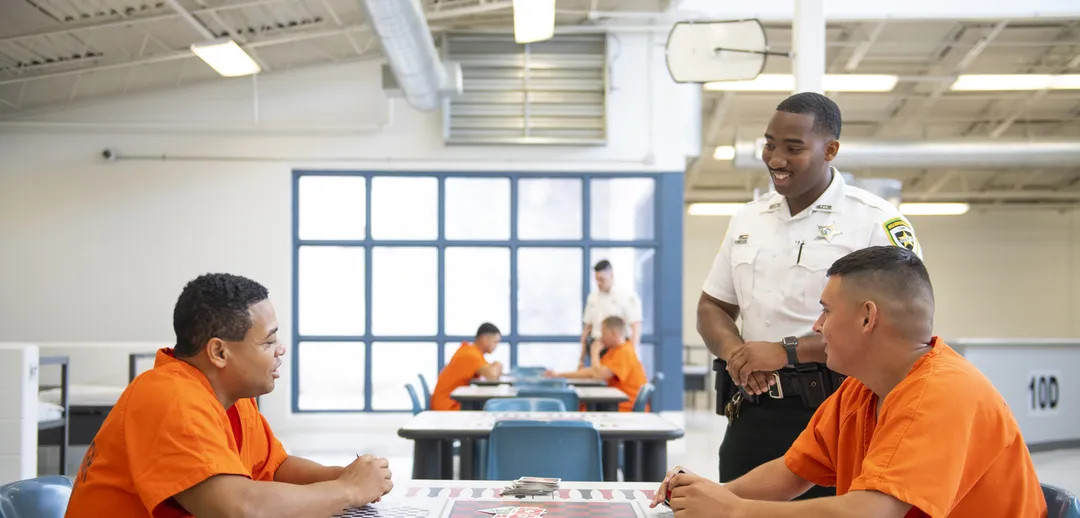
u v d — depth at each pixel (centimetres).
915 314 163
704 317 278
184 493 175
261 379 195
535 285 1057
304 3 870
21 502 199
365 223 1045
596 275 893
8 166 1027
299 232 1045
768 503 164
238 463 180
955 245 1728
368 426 1036
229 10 861
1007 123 1331
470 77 1027
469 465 444
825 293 171
